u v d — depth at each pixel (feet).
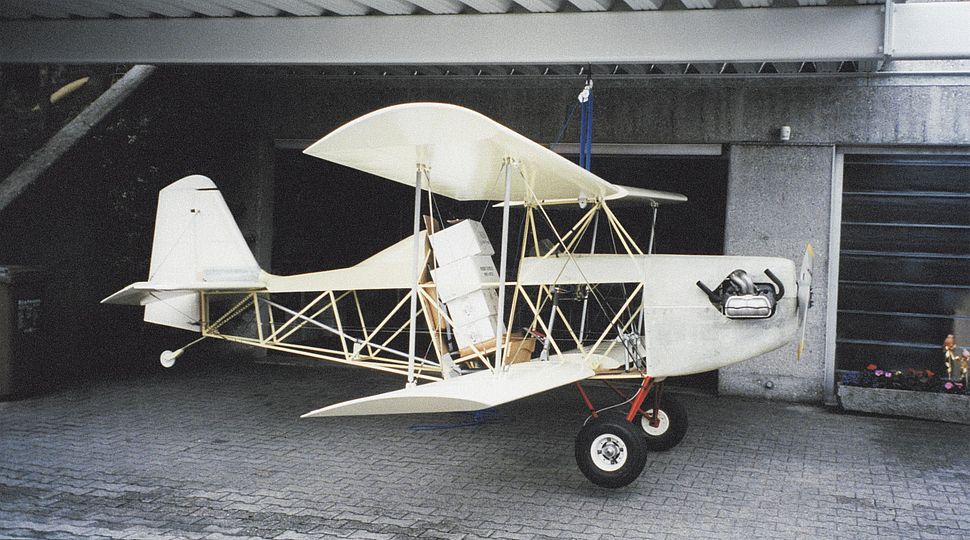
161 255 24.67
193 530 15.10
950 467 20.25
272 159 33.17
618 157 31.12
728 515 16.51
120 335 31.86
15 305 25.07
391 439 21.99
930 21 20.47
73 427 22.26
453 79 30.27
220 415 24.25
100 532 14.84
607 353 20.62
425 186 20.30
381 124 14.96
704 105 28.19
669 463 20.25
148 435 21.72
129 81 33.30
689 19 21.35
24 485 17.34
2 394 25.00
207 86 32.86
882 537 15.46
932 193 27.45
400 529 15.39
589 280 19.70
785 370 27.86
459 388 16.34
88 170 30.89
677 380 30.68
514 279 30.58
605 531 15.48
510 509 16.63
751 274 19.16
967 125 26.21
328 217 35.58
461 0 21.58
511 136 15.26
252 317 33.63
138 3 23.13
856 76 26.81
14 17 25.40
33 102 34.55
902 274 27.76
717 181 30.48
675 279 19.12
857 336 28.14
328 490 17.62
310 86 31.99
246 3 22.82
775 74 27.35
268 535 14.94
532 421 24.31
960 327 27.35
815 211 27.61
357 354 22.84
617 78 28.76
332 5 22.74
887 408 25.70
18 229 28.22
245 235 32.81
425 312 20.98
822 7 20.59
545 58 22.27
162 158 32.53
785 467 20.04
